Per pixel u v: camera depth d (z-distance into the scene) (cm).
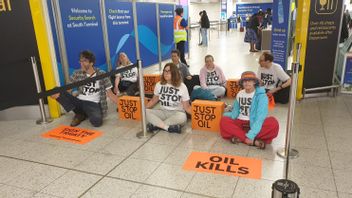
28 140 338
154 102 372
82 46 455
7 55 382
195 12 2411
